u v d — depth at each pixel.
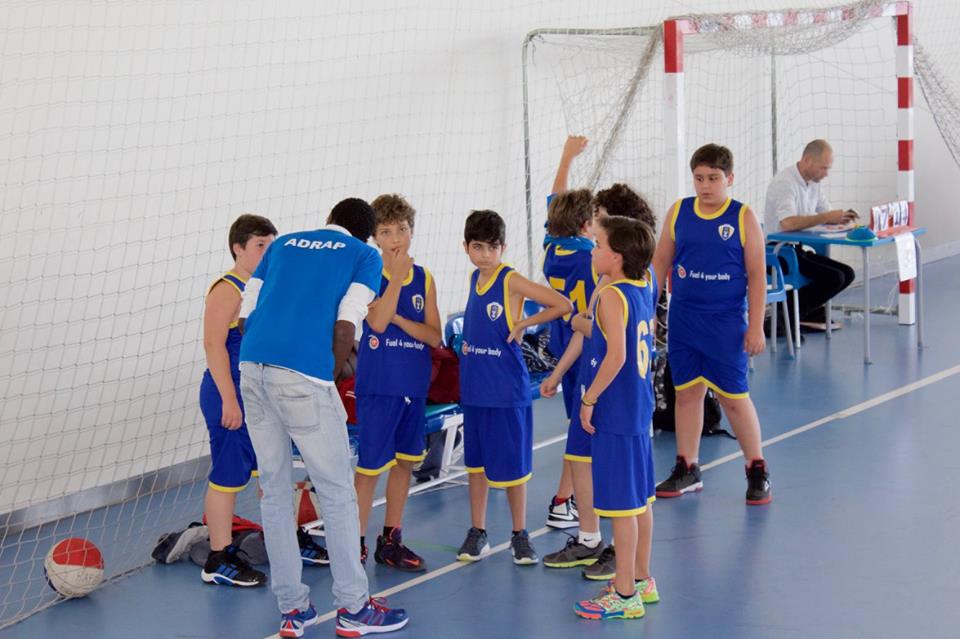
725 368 5.21
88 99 5.43
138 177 5.67
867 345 7.86
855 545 4.68
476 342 4.53
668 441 6.45
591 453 4.21
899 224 8.41
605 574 4.46
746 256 5.13
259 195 6.26
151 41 5.65
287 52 6.30
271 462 3.96
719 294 5.16
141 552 5.03
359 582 3.99
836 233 8.05
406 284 4.59
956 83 11.71
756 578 4.39
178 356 6.00
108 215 5.56
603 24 8.41
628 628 3.98
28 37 5.18
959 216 12.04
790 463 5.86
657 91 8.81
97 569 4.51
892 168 11.25
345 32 6.61
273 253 4.07
